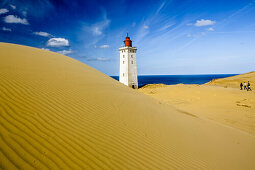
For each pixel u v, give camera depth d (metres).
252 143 6.73
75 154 3.16
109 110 5.41
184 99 19.75
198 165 4.09
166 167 3.65
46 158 2.86
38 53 10.25
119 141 4.02
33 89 4.97
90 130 4.04
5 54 7.46
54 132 3.54
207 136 6.37
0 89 4.35
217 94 19.89
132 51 40.56
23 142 3.01
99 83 8.18
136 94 9.45
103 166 3.10
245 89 23.61
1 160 2.55
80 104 5.12
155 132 5.09
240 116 12.23
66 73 7.79
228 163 4.58
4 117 3.44
